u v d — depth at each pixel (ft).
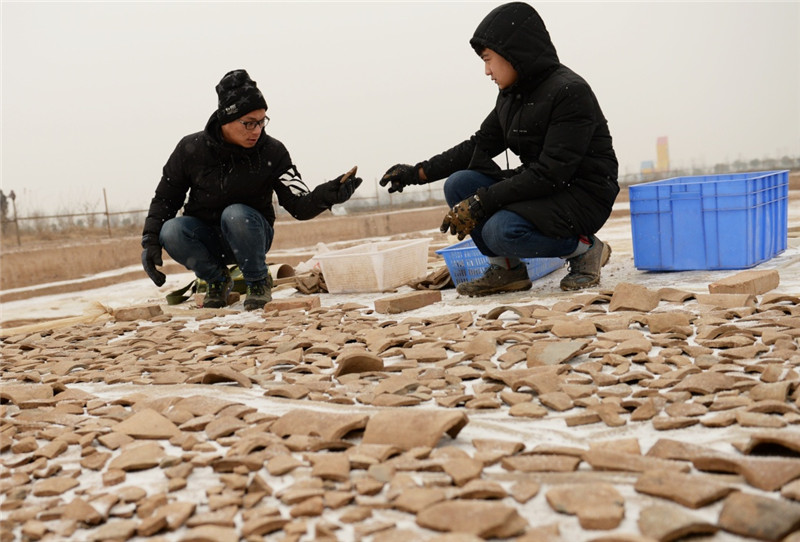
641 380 7.77
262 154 15.35
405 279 17.20
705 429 6.46
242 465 6.34
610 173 13.14
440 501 5.28
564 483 5.59
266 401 8.52
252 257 15.51
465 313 11.98
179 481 6.14
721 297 10.98
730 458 5.47
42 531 5.47
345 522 5.20
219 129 14.96
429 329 11.28
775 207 15.62
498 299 13.66
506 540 4.81
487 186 13.87
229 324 14.24
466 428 7.04
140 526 5.36
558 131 12.53
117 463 6.73
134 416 7.87
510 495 5.40
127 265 43.96
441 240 33.50
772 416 6.41
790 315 9.98
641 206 15.01
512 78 12.87
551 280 15.44
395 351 10.06
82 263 41.52
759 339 9.05
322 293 17.49
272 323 13.43
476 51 13.06
